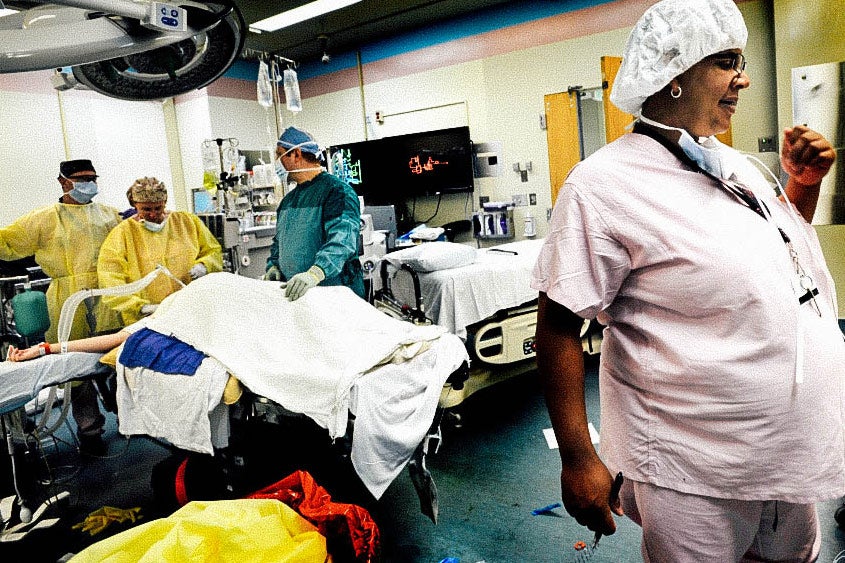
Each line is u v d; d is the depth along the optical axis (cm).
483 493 258
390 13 589
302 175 288
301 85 768
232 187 423
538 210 602
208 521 157
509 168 612
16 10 129
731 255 97
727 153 116
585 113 550
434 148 635
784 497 100
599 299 107
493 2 580
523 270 349
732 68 104
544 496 252
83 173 336
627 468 113
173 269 338
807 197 124
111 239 324
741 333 98
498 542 221
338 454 231
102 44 134
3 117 574
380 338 216
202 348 224
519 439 311
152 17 131
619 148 111
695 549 106
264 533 158
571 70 555
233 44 169
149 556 145
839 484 102
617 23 524
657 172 105
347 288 258
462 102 633
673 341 103
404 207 689
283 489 195
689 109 106
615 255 106
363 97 710
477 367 340
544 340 111
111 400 267
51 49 129
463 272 327
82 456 335
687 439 104
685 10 100
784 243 103
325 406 194
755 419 98
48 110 610
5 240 320
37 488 296
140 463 321
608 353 117
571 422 108
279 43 667
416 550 220
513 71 592
